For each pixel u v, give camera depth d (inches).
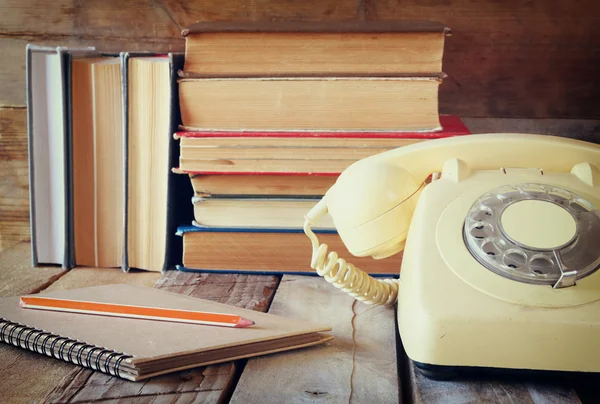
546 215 30.9
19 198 55.3
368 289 37.8
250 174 42.5
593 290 28.2
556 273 28.6
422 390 28.0
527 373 27.9
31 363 30.2
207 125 42.7
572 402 27.3
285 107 41.9
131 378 27.7
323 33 41.2
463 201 33.1
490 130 52.5
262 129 42.3
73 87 45.2
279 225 44.0
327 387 28.4
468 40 51.3
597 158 34.6
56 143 45.8
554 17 50.6
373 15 51.0
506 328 27.4
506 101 52.1
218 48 41.9
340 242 43.6
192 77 42.0
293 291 41.3
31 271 46.0
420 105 41.4
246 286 42.5
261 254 44.6
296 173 42.0
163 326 31.8
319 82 41.4
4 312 33.7
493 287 28.6
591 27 50.5
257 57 41.8
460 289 28.7
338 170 41.7
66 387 27.8
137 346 28.7
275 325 32.6
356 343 33.4
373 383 28.8
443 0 50.8
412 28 40.8
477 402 27.0
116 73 44.6
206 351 29.3
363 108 41.6
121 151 45.4
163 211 45.1
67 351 29.5
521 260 29.2
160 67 43.6
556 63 51.3
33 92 45.4
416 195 35.6
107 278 44.6
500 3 50.6
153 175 44.9
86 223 46.7
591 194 33.1
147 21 52.2
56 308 34.0
